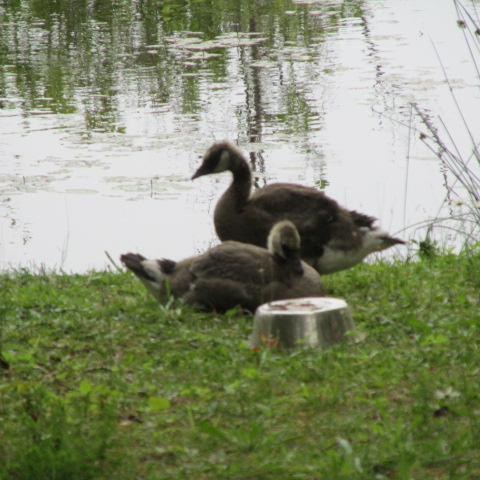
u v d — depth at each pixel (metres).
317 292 12.01
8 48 32.72
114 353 10.31
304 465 7.35
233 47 32.31
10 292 12.93
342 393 8.70
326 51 31.39
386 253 15.80
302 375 9.20
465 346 9.91
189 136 24.03
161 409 8.55
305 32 33.97
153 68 30.06
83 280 13.83
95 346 10.48
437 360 9.56
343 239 13.36
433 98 25.94
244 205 13.98
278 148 22.91
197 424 8.16
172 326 11.22
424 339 10.20
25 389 8.94
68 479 7.26
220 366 9.63
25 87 28.36
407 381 9.03
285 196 13.64
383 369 9.22
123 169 22.08
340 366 9.45
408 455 7.32
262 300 11.70
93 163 22.42
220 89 27.75
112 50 32.25
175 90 27.80
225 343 10.44
